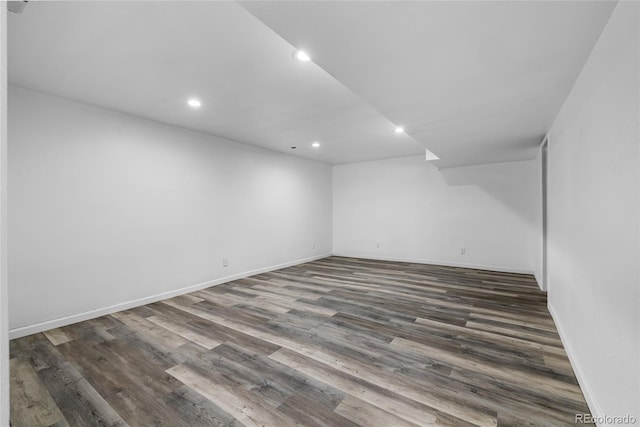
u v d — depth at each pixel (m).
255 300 3.62
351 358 2.21
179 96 2.82
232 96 2.82
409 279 4.63
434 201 5.80
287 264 5.73
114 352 2.32
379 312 3.17
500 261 5.17
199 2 1.55
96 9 1.59
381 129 3.98
